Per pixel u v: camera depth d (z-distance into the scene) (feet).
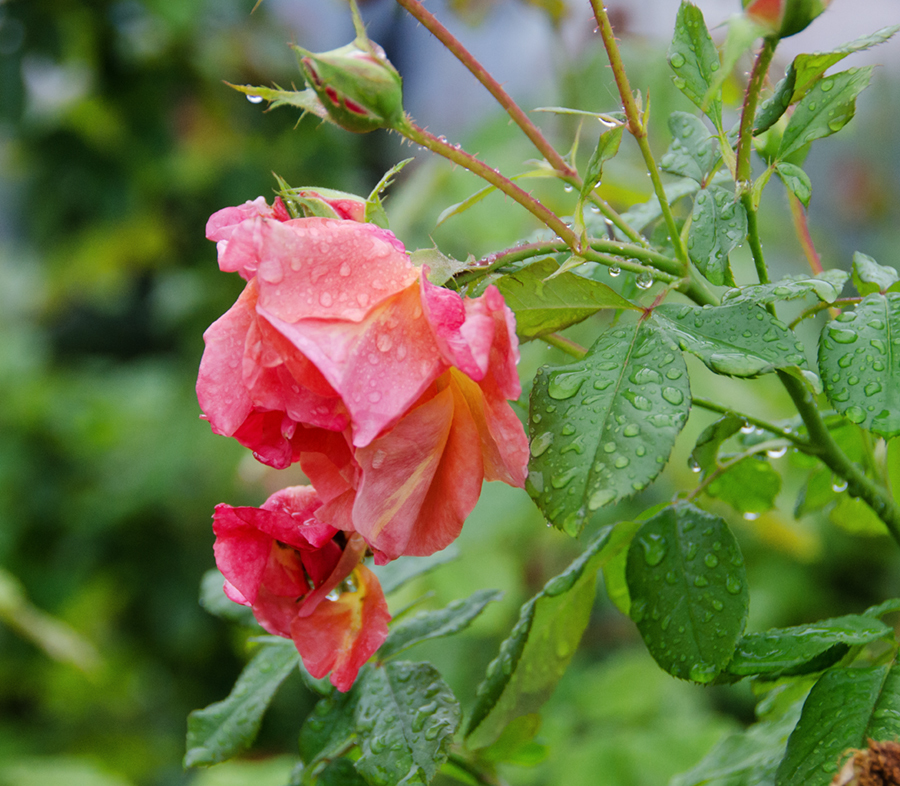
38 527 6.34
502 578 4.07
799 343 1.99
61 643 4.16
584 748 3.40
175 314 6.15
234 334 2.01
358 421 1.91
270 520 2.07
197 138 5.77
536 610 2.17
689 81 2.11
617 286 2.36
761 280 2.12
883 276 2.15
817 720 2.05
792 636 2.08
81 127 5.58
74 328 8.52
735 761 2.27
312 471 2.02
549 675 2.26
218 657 6.51
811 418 2.14
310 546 2.09
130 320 8.58
